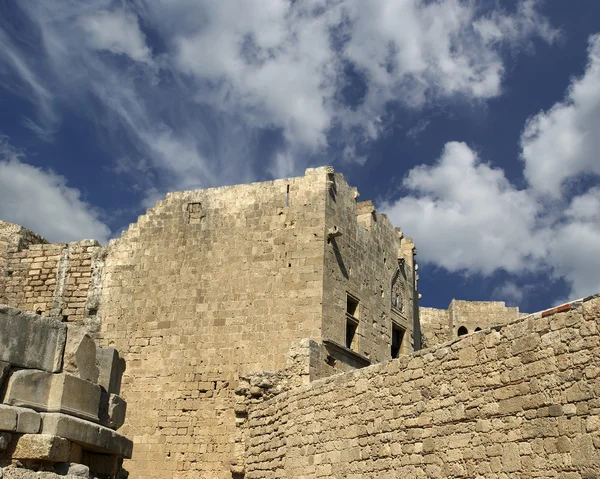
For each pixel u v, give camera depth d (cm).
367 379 2086
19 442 1471
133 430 3688
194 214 4012
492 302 5697
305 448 2338
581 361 1423
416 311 4691
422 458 1808
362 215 4269
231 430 3566
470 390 1695
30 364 1550
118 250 4097
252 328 3706
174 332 3819
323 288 3688
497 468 1577
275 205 3897
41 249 4294
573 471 1401
